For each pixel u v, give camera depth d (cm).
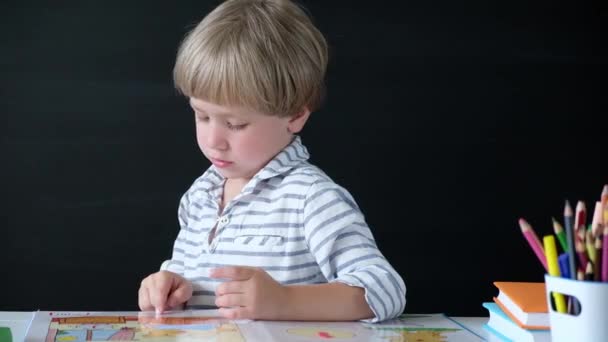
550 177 241
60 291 231
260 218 129
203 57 121
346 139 236
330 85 235
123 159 232
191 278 132
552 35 240
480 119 239
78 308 232
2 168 230
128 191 233
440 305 239
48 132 231
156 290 120
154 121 233
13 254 231
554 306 84
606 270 80
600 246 81
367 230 126
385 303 112
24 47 229
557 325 83
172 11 233
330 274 122
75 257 232
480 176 240
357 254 121
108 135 232
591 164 242
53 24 230
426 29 237
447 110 238
